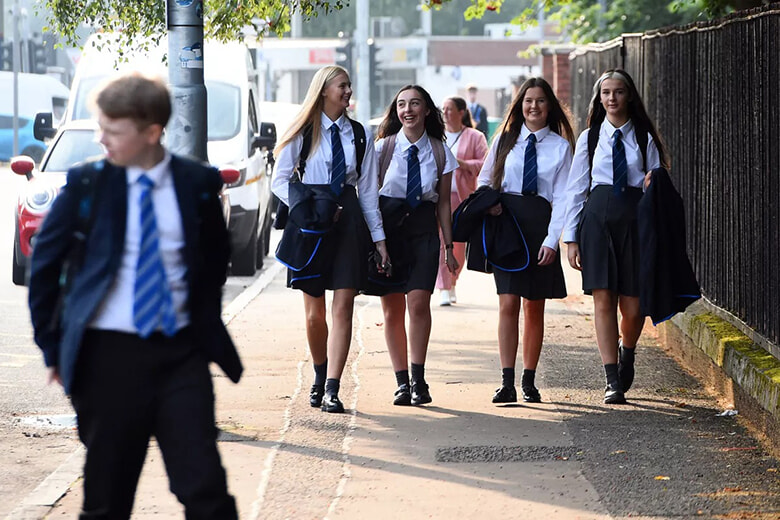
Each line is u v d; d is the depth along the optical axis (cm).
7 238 5431
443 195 2233
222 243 1180
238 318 3238
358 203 2111
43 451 1917
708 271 2595
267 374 2478
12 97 9738
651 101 3400
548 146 2202
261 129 4466
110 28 3400
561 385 2369
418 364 2198
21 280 3912
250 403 2205
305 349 2769
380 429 2005
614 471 1747
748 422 2039
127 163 1141
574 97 6178
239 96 4422
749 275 2219
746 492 1644
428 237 2180
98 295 1116
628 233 2172
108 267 1123
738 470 1752
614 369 2209
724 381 2222
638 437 1945
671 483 1684
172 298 1138
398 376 2206
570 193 2202
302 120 2091
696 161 2727
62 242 1134
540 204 2192
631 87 2188
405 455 1838
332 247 2094
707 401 2225
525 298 2188
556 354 2709
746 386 2005
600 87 2191
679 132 2936
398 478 1714
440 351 2730
